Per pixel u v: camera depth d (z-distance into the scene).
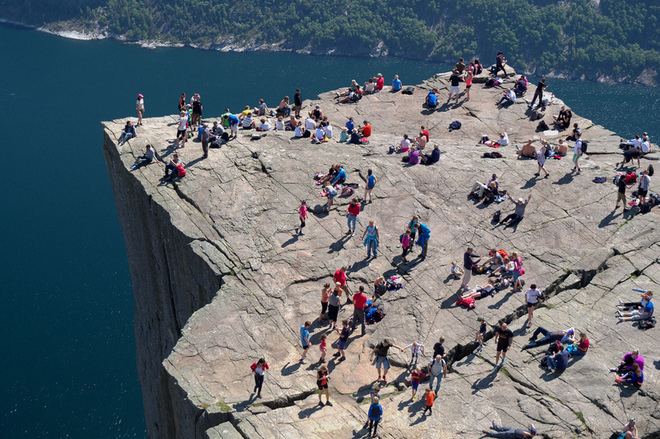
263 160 42.59
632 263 34.31
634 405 26.61
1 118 180.12
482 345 30.19
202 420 27.08
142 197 40.47
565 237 36.34
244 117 48.34
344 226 37.62
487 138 46.91
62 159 154.25
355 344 30.55
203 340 30.67
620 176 39.47
